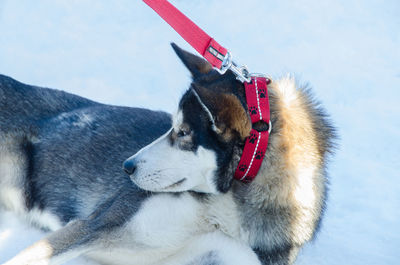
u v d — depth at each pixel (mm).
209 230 3059
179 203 2988
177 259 3078
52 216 3576
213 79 2977
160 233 2988
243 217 2969
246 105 2781
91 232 2932
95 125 3715
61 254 2830
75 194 3508
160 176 2857
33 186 3670
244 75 2873
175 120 2891
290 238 3020
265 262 3074
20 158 3730
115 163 3449
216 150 2791
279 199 2902
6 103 3807
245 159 2805
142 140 3510
